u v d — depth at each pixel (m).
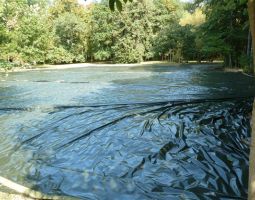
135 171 4.34
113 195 3.68
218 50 21.45
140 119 7.30
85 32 34.12
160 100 9.67
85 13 36.72
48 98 10.53
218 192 3.71
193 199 3.55
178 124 6.74
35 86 13.88
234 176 4.11
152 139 5.75
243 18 21.06
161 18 34.97
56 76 18.64
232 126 6.50
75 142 5.72
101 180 4.08
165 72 19.95
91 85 13.85
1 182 4.03
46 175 4.31
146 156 4.90
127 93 11.27
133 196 3.65
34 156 5.08
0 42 17.16
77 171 4.40
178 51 32.31
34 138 6.03
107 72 21.00
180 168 4.41
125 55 32.16
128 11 31.84
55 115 7.95
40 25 28.09
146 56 34.03
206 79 15.46
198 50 31.62
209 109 8.23
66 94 11.37
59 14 35.94
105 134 6.18
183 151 5.07
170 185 3.91
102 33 33.12
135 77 17.00
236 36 21.19
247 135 5.86
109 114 7.93
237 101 9.30
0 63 17.78
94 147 5.41
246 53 21.05
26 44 26.62
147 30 33.34
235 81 14.47
